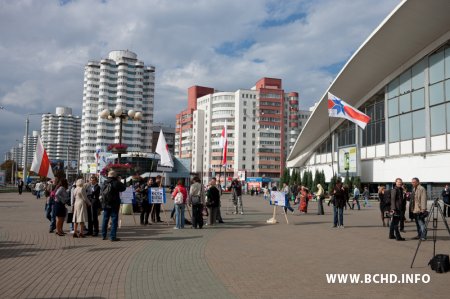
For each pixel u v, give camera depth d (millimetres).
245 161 122750
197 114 133625
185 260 8914
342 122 54750
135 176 20547
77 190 12359
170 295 6160
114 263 8531
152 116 139750
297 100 132000
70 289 6461
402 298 6020
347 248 10680
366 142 48906
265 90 124562
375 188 47250
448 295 6195
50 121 141750
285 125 130375
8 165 122375
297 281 7051
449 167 35094
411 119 40500
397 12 35750
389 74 43531
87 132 132875
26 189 55281
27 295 6121
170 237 12586
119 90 134375
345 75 46406
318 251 10172
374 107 47469
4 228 14234
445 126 35906
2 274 7477
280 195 17781
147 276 7395
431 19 35000
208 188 16766
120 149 21391
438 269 7723
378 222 18656
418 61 39625
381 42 39719
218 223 17406
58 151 140875
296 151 70875
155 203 16156
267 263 8609
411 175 39906
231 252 9953
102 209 12008
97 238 12273
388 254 9789
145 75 139125
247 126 123562
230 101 126375
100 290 6414
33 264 8367
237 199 23578
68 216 12727
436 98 37125
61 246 10648
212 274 7574
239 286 6703
